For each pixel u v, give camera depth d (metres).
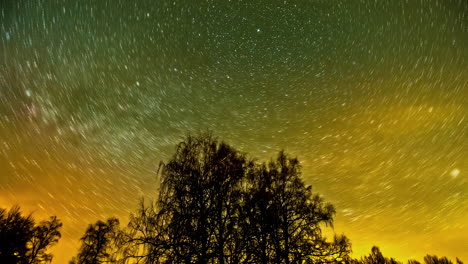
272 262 7.45
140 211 7.41
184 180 7.96
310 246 7.90
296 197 8.80
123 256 6.91
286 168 9.34
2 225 8.34
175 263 6.81
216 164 8.35
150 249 6.92
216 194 7.80
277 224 7.96
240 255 7.19
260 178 8.86
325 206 8.71
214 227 7.36
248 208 7.82
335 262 7.82
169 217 7.44
